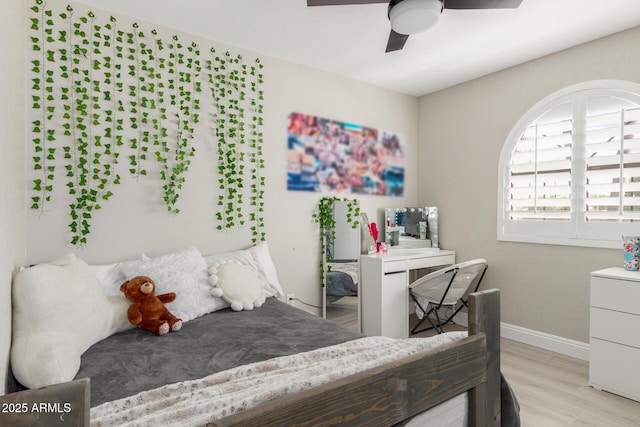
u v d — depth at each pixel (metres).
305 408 0.73
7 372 1.21
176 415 0.88
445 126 3.83
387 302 3.17
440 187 3.88
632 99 2.51
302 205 3.20
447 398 1.04
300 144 3.19
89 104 2.25
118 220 2.35
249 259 2.64
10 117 1.36
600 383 2.27
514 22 2.45
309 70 3.25
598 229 2.67
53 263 1.70
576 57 2.80
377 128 3.75
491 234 3.40
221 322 1.99
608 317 2.25
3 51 1.19
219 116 2.76
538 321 3.04
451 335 1.31
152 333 1.81
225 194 2.78
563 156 2.87
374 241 3.53
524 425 1.90
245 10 2.33
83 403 0.54
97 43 2.29
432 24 2.03
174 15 2.39
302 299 3.19
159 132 2.50
